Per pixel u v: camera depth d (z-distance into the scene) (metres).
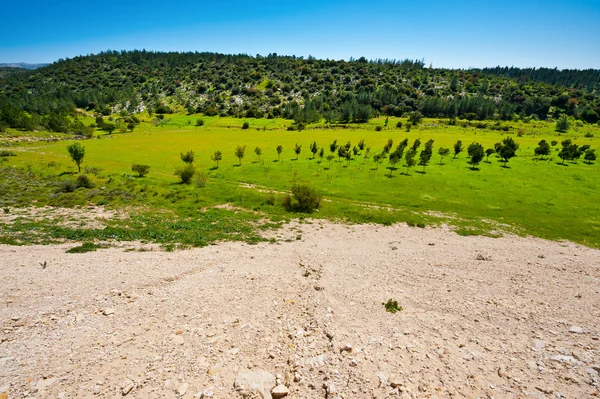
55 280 15.58
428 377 8.79
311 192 39.56
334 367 9.38
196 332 11.23
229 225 31.95
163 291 14.87
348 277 18.23
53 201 35.94
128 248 23.06
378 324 12.09
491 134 132.75
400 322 12.29
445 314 13.08
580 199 47.75
